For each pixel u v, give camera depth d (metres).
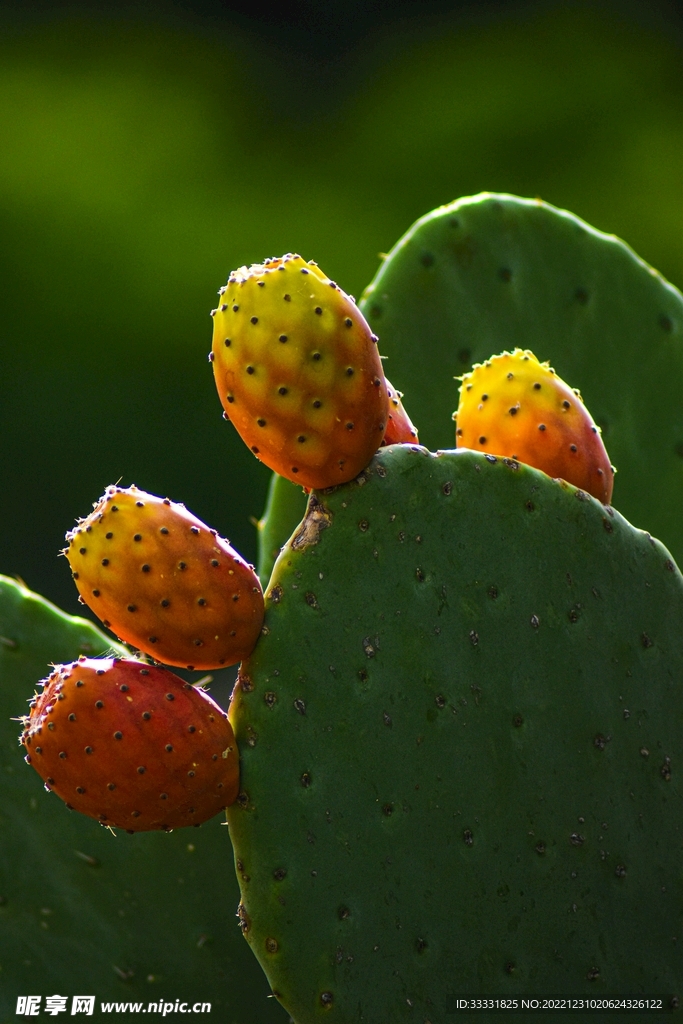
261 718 1.39
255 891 1.39
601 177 4.69
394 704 1.40
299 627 1.39
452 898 1.40
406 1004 1.40
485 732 1.41
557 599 1.43
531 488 1.43
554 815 1.42
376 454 1.41
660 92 4.64
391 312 1.60
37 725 1.38
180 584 1.38
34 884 1.55
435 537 1.41
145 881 1.55
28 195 4.70
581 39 4.69
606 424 1.61
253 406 1.39
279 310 1.39
